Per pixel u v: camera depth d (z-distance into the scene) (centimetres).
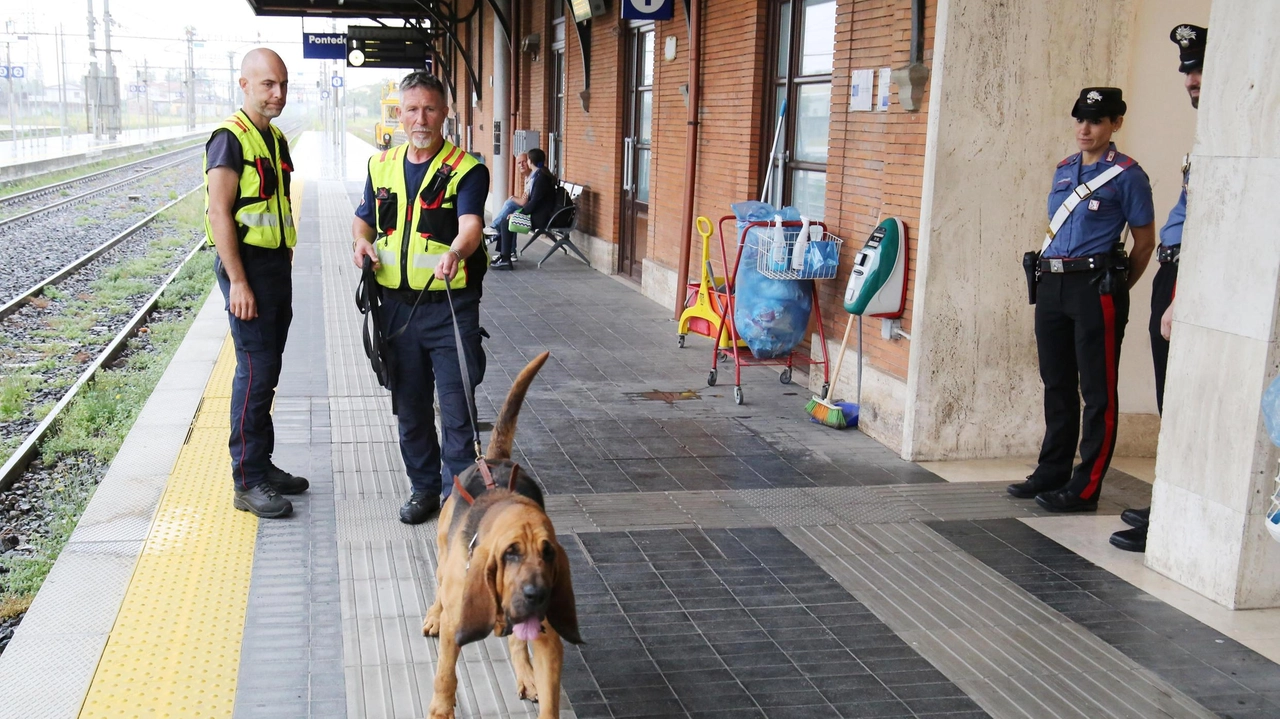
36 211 2164
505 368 848
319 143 6938
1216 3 443
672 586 456
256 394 513
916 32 621
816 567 481
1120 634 424
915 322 628
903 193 650
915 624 428
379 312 505
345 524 511
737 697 369
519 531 279
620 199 1352
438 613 400
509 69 1873
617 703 363
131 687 362
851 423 706
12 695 355
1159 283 529
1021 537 526
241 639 398
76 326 1088
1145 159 625
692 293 948
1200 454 461
